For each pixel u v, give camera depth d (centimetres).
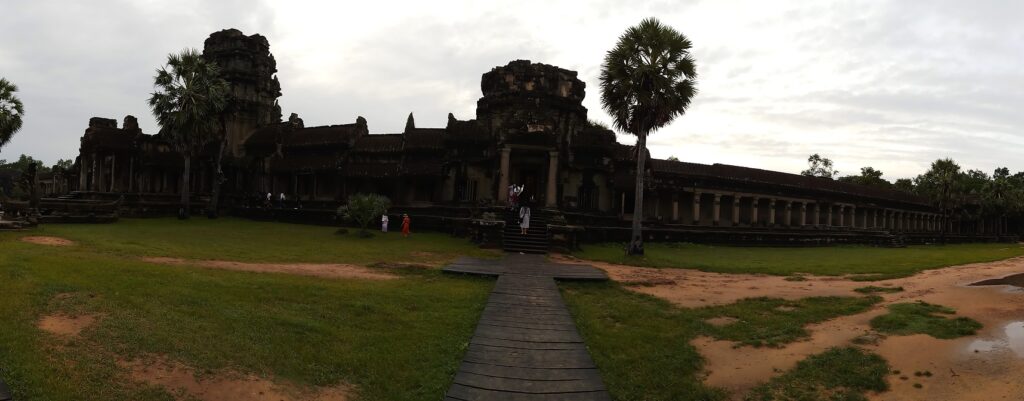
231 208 4672
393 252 2662
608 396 1043
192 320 1195
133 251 2180
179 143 4209
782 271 2462
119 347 994
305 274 1897
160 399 862
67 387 836
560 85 3897
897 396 961
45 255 1797
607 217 3931
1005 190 8038
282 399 944
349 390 1020
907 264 2728
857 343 1216
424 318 1441
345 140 4381
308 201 4488
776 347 1262
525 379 1086
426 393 1034
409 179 4138
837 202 5481
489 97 3853
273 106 5309
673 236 3984
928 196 7106
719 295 1844
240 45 4988
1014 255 3353
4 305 1104
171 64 4162
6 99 4419
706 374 1160
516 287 1819
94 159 4341
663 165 4484
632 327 1462
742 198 4875
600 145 3891
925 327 1250
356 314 1420
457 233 3491
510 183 3819
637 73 2881
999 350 1061
